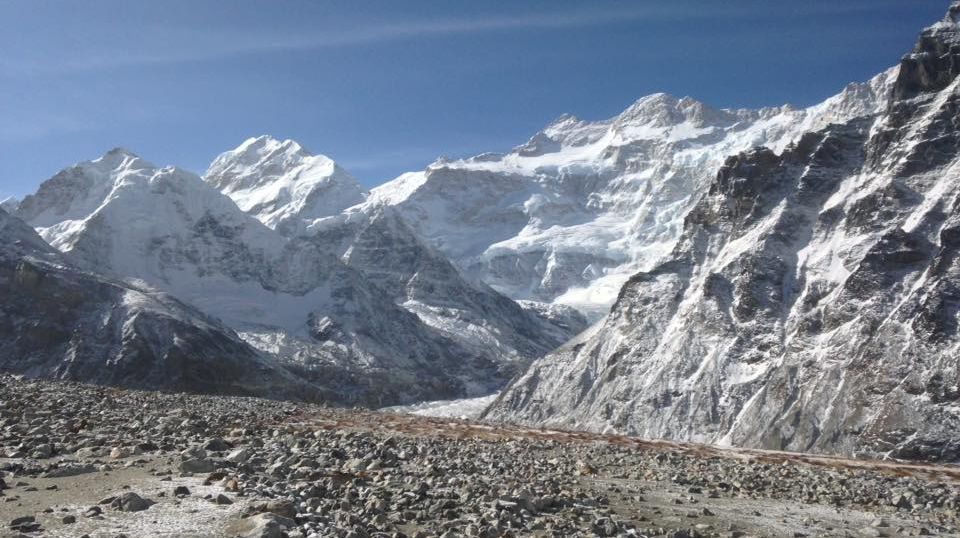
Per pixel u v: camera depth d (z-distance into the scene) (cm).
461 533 2584
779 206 18275
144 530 2197
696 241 19475
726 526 3284
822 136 19612
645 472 4938
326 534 2267
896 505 4369
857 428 12056
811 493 4538
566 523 2914
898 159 16938
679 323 17288
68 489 2648
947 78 17600
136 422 4553
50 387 6762
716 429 14300
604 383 17088
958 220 14212
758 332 15700
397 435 6253
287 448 4091
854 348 13638
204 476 2903
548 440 7806
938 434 11269
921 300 13300
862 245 15862
